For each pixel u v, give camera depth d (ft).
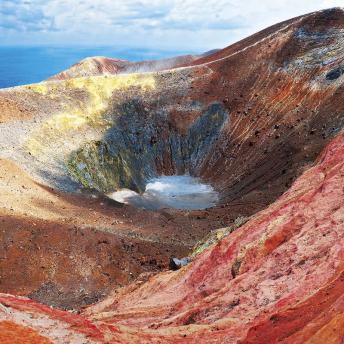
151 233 140.36
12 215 122.93
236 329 57.00
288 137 202.90
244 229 86.74
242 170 209.36
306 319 50.39
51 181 165.89
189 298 77.51
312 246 68.28
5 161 154.71
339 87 207.21
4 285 105.50
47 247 116.47
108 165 205.98
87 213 146.51
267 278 67.67
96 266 115.96
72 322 55.57
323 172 93.66
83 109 217.77
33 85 218.59
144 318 75.10
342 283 54.60
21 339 49.06
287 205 84.48
